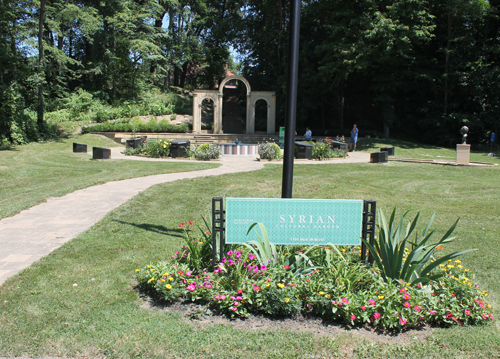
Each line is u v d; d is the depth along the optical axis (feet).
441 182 38.60
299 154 58.95
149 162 52.13
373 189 34.68
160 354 10.02
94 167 46.78
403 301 11.62
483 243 19.90
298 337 10.89
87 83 117.91
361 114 104.78
